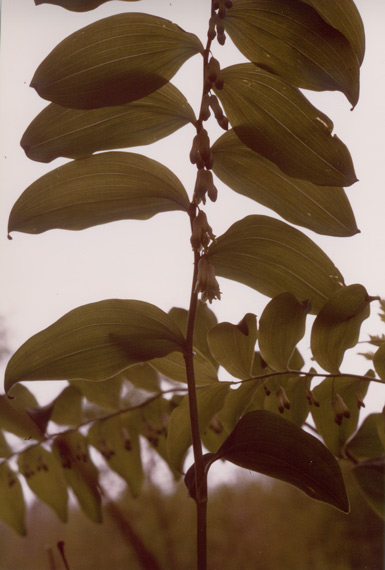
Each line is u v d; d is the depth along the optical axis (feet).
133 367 1.83
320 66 1.46
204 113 1.50
